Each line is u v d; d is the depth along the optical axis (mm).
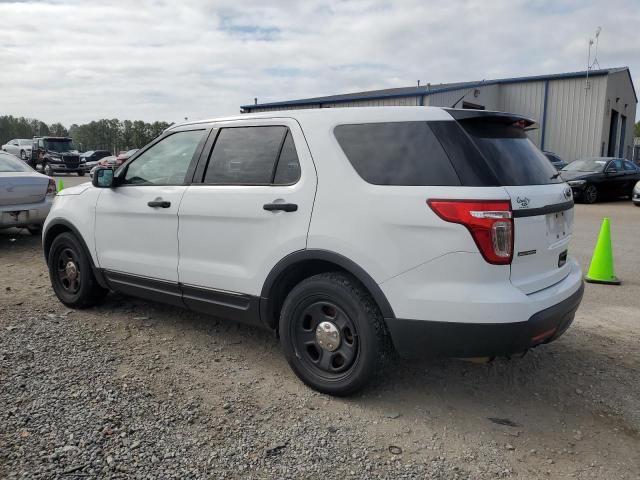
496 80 29438
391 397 3553
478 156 3094
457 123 3211
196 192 4059
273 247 3604
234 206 3795
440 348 3094
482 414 3373
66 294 5191
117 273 4684
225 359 4090
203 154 4160
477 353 3047
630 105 35188
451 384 3766
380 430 3150
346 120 3496
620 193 18031
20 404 3250
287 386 3668
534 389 3721
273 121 3826
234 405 3381
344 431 3123
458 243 2969
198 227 4031
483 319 2959
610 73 26609
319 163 3479
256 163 3828
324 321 3504
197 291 4102
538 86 28609
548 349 4418
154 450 2854
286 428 3131
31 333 4414
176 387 3590
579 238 10180
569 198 3664
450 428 3201
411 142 3252
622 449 3025
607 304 5727
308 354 3625
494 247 2947
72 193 5145
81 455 2770
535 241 3158
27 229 9852
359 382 3357
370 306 3291
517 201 3018
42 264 7203
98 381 3604
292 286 3773
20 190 8242
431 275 3047
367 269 3215
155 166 4504
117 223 4621
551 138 28609
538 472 2797
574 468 2838
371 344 3279
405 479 2703
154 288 4434
